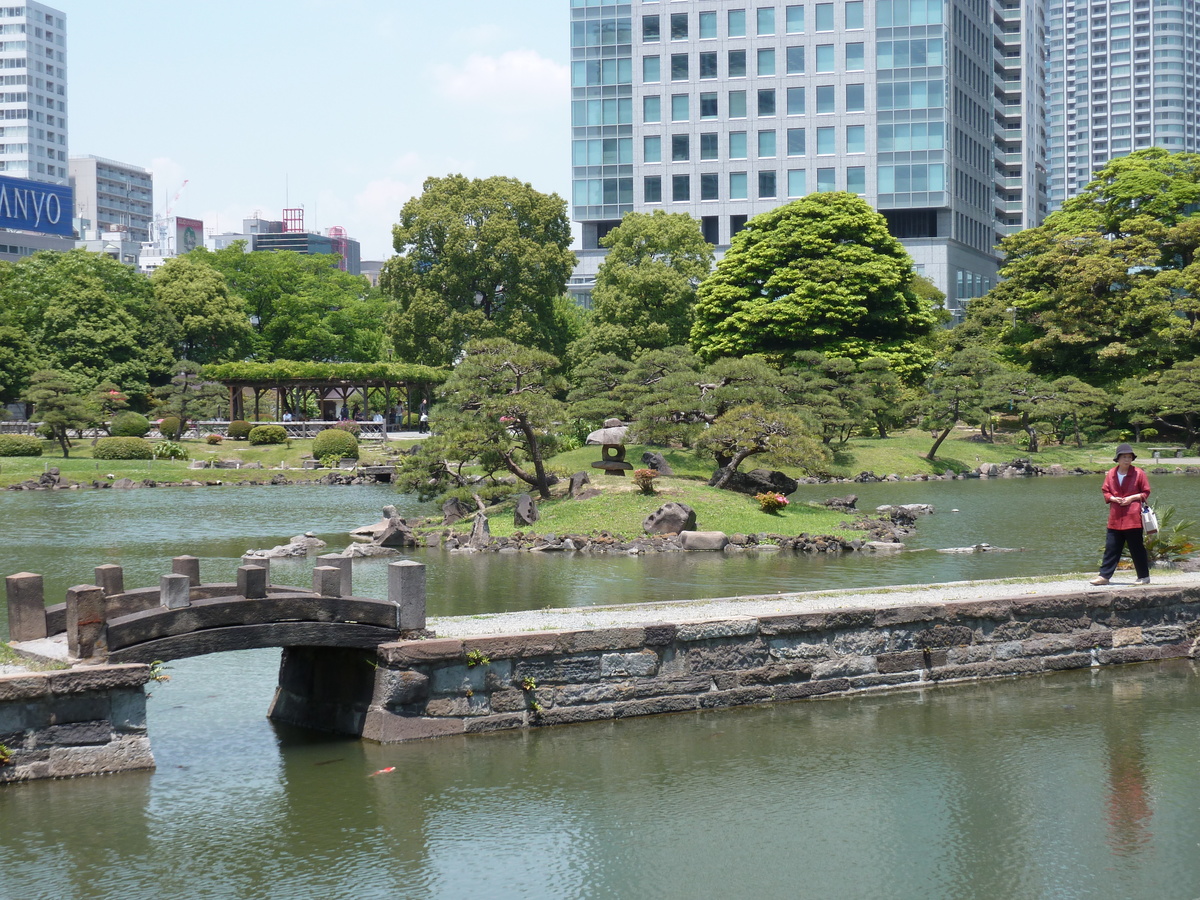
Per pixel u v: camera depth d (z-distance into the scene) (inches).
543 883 429.1
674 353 1930.4
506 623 631.8
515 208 3053.6
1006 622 692.1
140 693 510.3
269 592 551.5
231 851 448.8
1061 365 2945.4
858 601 700.7
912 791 516.4
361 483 2551.7
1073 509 1702.8
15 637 539.8
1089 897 420.8
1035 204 5620.1
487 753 550.3
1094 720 614.9
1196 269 2775.6
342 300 4114.2
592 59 4136.3
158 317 3587.6
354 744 559.2
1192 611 748.6
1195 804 505.7
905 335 2642.7
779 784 524.1
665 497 1473.9
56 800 482.3
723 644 618.8
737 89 4003.4
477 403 1520.7
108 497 2164.1
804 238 2549.2
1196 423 2797.7
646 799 504.4
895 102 3873.0
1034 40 5605.3
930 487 2127.2
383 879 428.5
